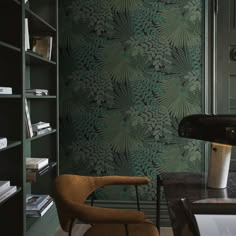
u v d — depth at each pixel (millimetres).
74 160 3623
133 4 3531
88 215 1784
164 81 3533
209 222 1142
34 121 3311
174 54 3521
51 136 3293
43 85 3289
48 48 3133
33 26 3086
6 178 2469
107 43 3562
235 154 3602
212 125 1575
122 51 3553
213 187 1924
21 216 2484
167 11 3510
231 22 3555
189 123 1676
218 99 3580
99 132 3596
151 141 3564
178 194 1790
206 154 3527
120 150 3588
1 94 2154
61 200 1916
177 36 3510
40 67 3287
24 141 2471
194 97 3521
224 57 3561
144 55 3541
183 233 1154
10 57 2432
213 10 3508
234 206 1289
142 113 3557
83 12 3574
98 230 2078
